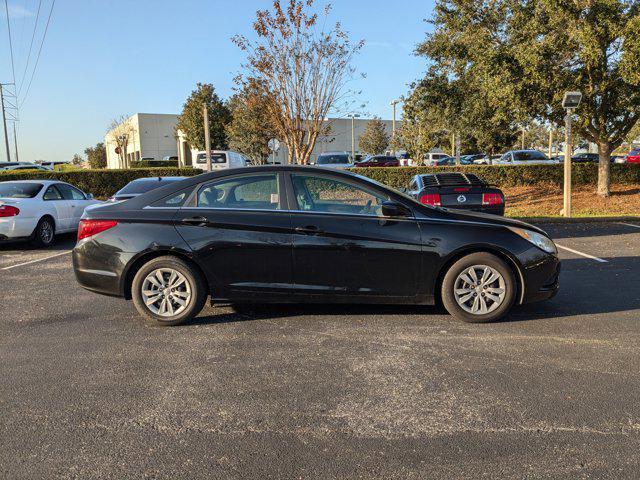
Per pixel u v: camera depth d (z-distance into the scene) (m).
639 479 2.69
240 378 3.96
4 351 4.58
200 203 5.23
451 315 5.43
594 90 14.95
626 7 13.46
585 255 8.80
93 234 5.19
